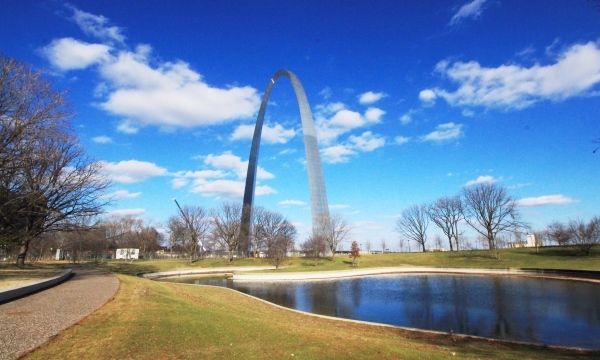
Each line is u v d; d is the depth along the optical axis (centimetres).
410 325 1862
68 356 772
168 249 13450
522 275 4309
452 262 5750
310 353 916
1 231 2373
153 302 1427
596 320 1906
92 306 1263
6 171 2050
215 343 954
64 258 7800
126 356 805
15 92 1969
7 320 1025
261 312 1867
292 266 5884
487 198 6425
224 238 7088
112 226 8012
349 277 4494
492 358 1030
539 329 1738
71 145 2766
